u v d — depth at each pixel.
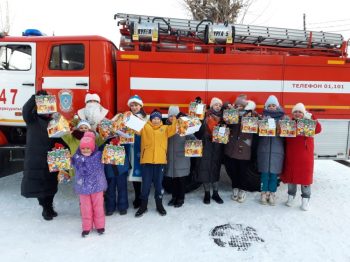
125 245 3.41
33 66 4.70
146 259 3.15
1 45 4.74
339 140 4.94
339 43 5.20
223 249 3.36
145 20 4.96
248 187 4.77
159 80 4.61
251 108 4.54
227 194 5.02
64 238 3.55
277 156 4.33
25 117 3.70
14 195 4.87
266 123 4.14
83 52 4.63
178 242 3.49
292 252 3.32
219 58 4.67
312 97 4.84
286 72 4.77
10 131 5.07
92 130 3.97
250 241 3.54
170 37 4.96
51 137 3.64
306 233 3.74
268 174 4.44
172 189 4.84
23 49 4.75
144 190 4.10
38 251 3.28
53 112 3.64
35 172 3.73
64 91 4.62
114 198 4.18
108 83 4.62
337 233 3.75
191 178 4.88
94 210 3.61
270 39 5.09
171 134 4.02
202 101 4.69
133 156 4.33
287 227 3.88
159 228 3.81
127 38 4.94
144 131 3.97
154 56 4.59
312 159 4.24
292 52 5.11
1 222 3.95
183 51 4.79
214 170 4.46
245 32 4.94
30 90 4.71
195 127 3.84
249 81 4.72
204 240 3.55
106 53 4.63
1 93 4.75
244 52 4.95
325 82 4.84
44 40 4.67
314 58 4.80
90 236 3.59
